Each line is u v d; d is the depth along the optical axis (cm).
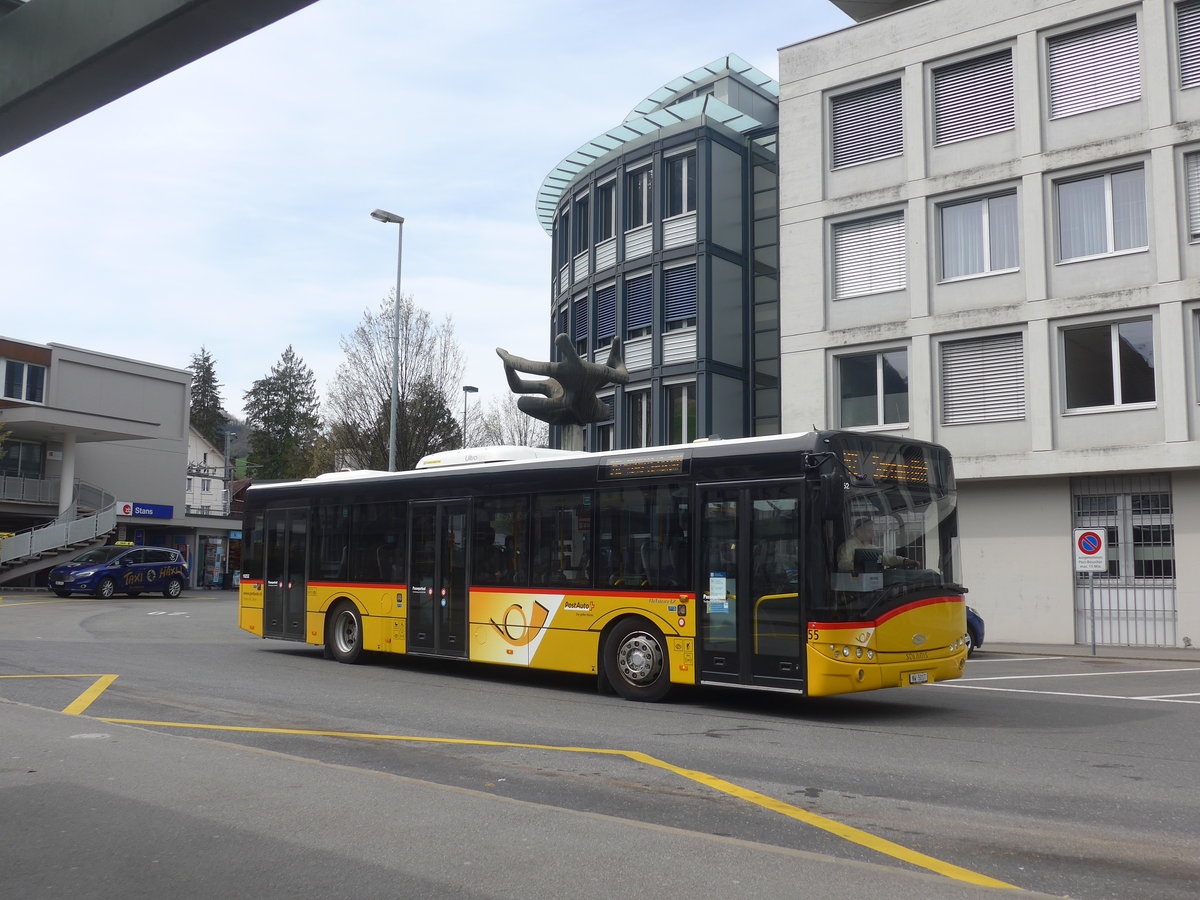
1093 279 2252
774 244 3203
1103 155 2241
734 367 3120
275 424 9294
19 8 423
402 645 1525
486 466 1445
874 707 1218
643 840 584
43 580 4294
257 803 668
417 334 3400
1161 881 535
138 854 559
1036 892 505
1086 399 2256
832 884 507
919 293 2461
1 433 4000
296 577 1723
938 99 2497
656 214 3178
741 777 789
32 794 693
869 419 2553
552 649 1328
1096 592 2242
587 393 1861
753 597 1136
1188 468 2119
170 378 5147
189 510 5866
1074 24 2308
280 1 345
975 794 738
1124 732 1027
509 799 678
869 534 1119
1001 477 2312
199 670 1480
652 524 1241
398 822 621
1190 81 2175
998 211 2402
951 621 1175
